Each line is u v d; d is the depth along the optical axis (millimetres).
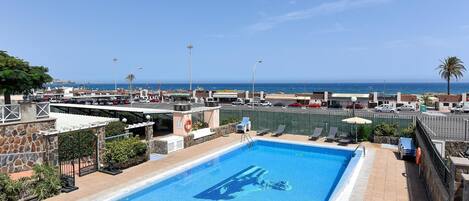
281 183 16469
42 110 16719
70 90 99750
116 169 16578
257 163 20516
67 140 17359
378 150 21625
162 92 97875
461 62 74188
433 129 23281
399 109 61875
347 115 26906
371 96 70625
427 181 13375
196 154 20484
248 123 30562
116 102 67438
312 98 76188
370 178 15273
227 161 21031
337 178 17328
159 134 27328
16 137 15484
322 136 27688
